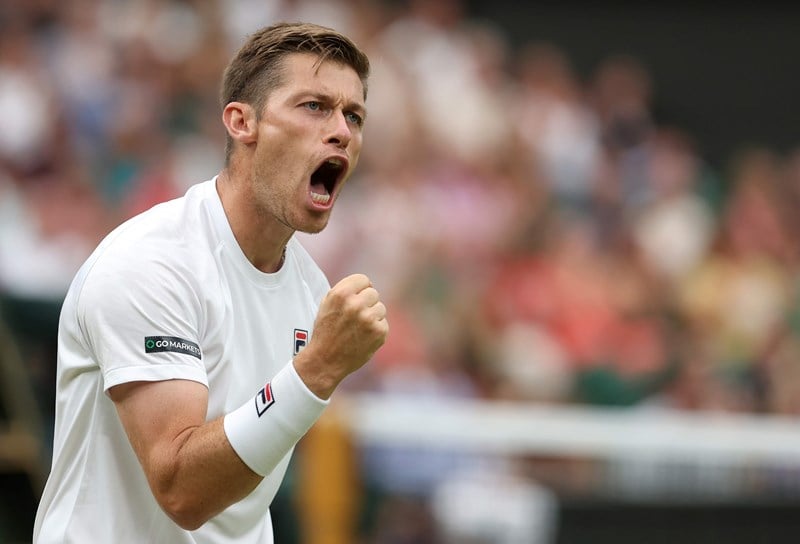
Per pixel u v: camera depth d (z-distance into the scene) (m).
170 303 10.61
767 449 29.77
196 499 10.25
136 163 36.12
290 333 11.98
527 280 40.12
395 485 26.52
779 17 52.22
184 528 10.51
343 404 26.58
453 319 37.88
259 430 10.26
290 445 10.44
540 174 43.72
